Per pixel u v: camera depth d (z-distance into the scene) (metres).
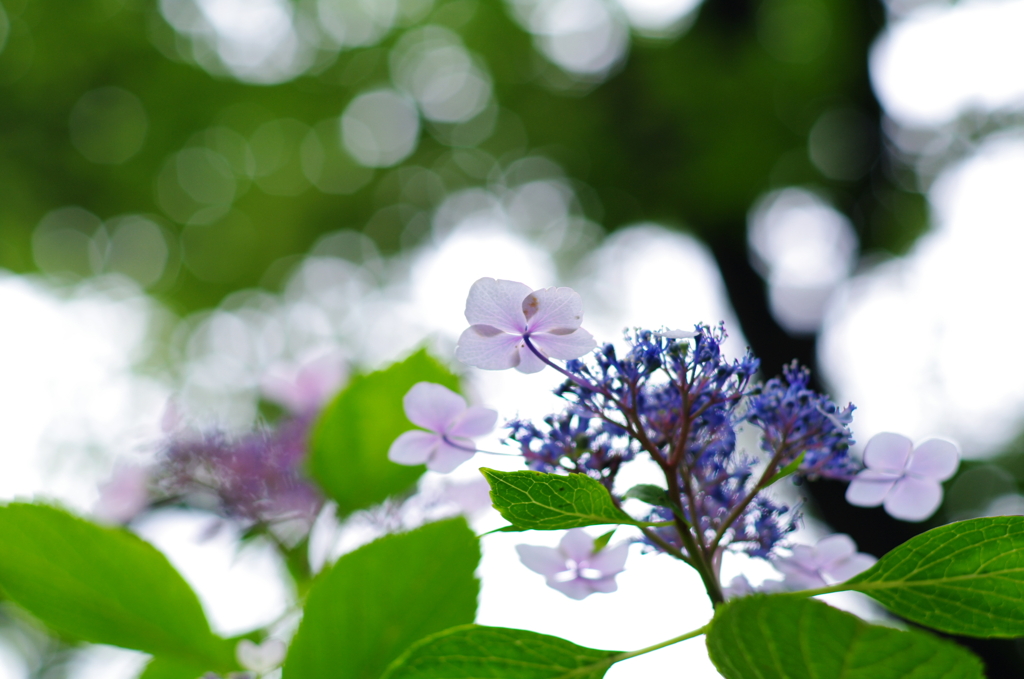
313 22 12.43
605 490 0.97
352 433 1.62
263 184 12.92
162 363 12.64
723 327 1.17
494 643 0.96
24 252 12.55
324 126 12.66
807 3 10.66
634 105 11.40
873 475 1.28
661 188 10.73
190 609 1.30
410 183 13.27
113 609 1.27
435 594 1.17
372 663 1.14
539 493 0.98
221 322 13.16
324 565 1.58
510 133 12.62
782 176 10.51
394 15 12.62
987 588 0.98
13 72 11.68
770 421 1.14
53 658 7.14
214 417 2.03
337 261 13.41
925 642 0.72
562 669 0.97
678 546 1.16
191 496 1.93
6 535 1.22
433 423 1.24
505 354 1.13
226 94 12.12
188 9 11.96
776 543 1.16
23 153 11.90
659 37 11.76
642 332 1.14
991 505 11.49
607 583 1.20
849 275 10.75
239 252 13.14
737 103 10.16
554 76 12.40
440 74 12.74
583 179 11.88
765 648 0.77
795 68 10.25
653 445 1.10
